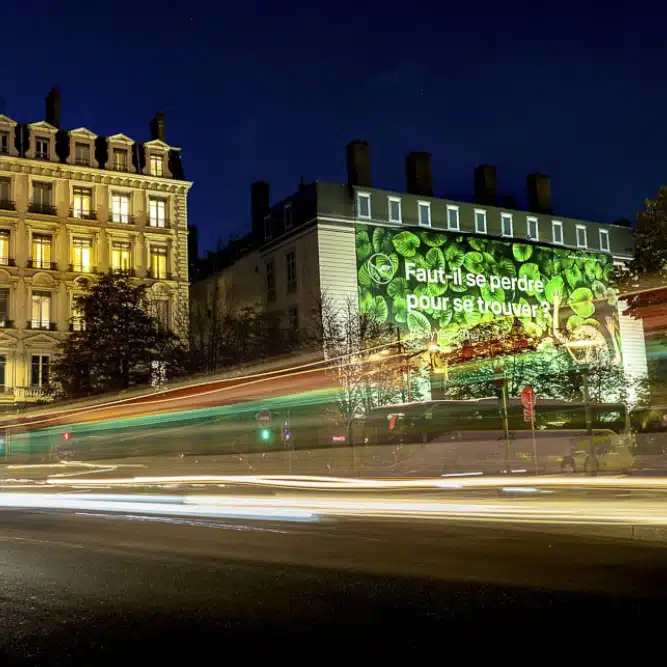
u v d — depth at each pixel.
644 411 43.66
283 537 13.78
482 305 64.94
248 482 32.81
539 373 59.03
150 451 49.44
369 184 63.41
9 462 52.41
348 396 50.31
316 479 32.34
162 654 6.31
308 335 56.09
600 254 72.50
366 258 60.69
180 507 20.59
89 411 49.03
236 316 65.94
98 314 50.25
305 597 8.48
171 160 63.00
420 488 26.55
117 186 60.28
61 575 9.99
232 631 7.04
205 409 51.69
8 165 56.44
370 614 7.62
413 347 53.38
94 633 7.03
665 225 38.16
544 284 68.50
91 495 25.56
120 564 10.83
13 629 7.20
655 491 22.89
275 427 52.09
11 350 55.28
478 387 54.66
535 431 33.88
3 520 17.64
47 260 57.50
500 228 68.25
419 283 62.44
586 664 5.82
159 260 61.44
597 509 17.14
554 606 7.79
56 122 60.69
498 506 18.66
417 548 12.15
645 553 11.27
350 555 11.50
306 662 6.01
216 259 74.44
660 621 7.11
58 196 58.28
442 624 7.16
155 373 51.00
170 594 8.72
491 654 6.13
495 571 9.91
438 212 65.25
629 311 39.06
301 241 61.28
